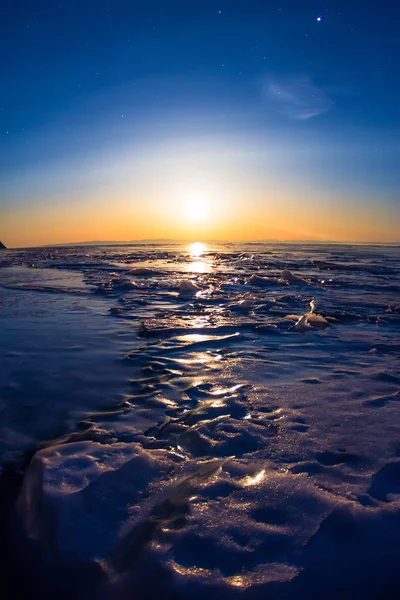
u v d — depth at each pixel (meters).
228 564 1.45
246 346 4.39
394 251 28.91
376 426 2.47
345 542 1.53
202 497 1.82
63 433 2.50
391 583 1.39
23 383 3.28
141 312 6.24
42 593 1.42
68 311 6.28
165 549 1.53
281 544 1.53
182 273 12.67
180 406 2.87
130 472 2.00
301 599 1.33
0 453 2.27
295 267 15.18
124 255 23.38
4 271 13.38
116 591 1.39
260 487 1.87
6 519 1.77
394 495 1.79
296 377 3.40
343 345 4.43
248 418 2.63
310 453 2.17
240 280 10.66
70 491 1.82
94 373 3.52
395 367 3.65
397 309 6.49
